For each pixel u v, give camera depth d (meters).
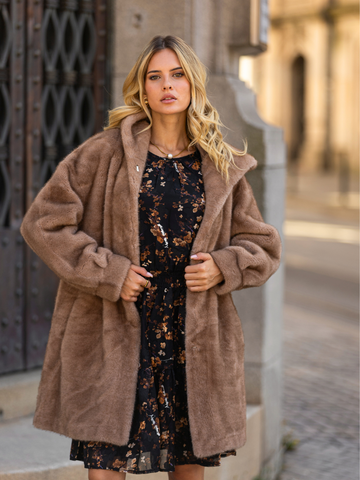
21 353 3.69
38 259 3.72
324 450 4.11
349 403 4.90
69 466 2.98
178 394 2.41
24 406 3.53
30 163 3.67
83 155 2.40
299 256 11.51
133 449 2.32
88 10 3.78
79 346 2.36
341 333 6.98
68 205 2.32
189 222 2.38
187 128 2.52
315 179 28.80
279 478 3.75
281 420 4.06
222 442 2.37
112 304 2.36
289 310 7.97
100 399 2.30
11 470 2.90
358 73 31.17
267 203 3.58
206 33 3.70
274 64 33.88
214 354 2.40
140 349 2.34
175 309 2.40
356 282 9.59
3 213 3.63
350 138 31.66
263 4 3.84
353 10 30.50
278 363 3.94
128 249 2.34
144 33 3.68
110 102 3.82
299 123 34.41
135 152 2.37
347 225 15.73
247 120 3.58
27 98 3.63
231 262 2.40
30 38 3.61
